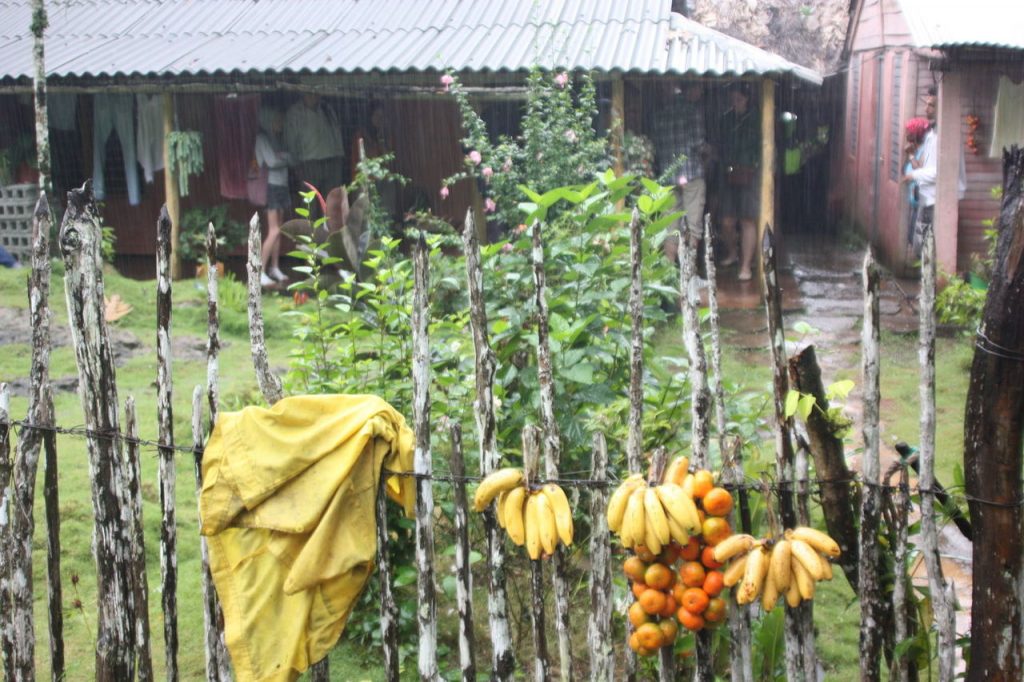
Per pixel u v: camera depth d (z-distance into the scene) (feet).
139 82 39.06
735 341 32.89
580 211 16.51
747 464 13.61
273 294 38.70
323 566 10.23
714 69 35.27
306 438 10.36
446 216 44.29
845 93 58.03
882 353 31.32
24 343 30.68
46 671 14.34
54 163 46.65
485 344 10.31
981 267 36.47
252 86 39.58
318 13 44.04
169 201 41.98
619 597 13.71
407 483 10.67
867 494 9.91
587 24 40.24
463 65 36.29
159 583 16.71
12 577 11.35
